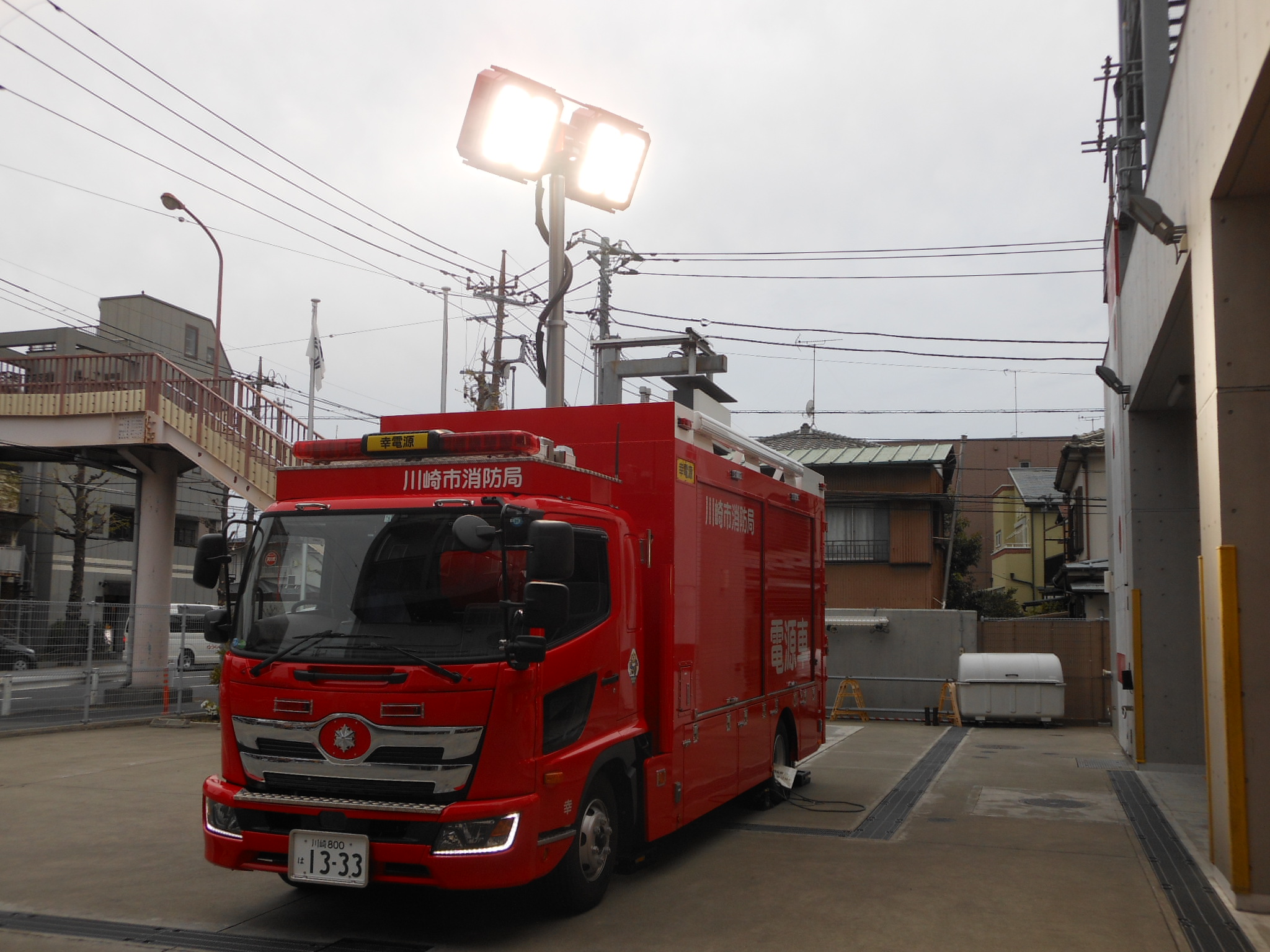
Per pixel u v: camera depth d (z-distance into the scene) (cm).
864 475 3059
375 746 541
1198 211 720
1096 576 2739
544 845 562
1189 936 587
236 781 578
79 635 1669
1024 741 1620
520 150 952
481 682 541
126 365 2045
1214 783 696
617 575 664
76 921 609
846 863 770
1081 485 3419
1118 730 1549
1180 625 1287
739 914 632
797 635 1057
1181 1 1206
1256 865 633
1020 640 1989
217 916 620
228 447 1917
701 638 770
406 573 573
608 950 560
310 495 639
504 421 773
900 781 1188
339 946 564
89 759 1314
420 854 527
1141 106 1442
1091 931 598
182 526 4556
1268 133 583
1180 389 1153
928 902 659
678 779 718
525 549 552
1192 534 1291
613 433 739
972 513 5822
